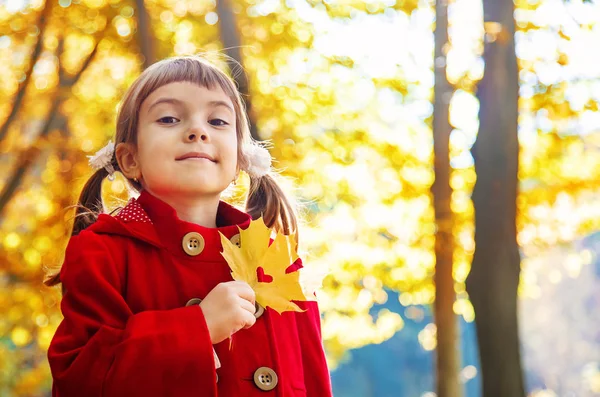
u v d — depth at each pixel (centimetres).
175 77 235
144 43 1059
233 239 235
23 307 1107
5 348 1272
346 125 1155
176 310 212
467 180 1175
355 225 1218
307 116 1145
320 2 1099
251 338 230
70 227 281
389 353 4306
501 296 921
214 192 235
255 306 233
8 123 1141
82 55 1192
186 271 228
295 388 234
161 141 229
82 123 1172
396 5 1109
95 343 207
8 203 1147
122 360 202
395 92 1148
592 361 4384
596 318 4397
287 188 294
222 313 211
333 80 1142
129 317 215
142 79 238
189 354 204
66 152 1116
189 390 204
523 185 1224
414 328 4191
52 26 1140
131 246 227
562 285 4372
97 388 203
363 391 4309
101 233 228
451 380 1098
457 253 1174
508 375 909
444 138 1094
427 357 4275
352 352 4328
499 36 948
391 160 1170
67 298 221
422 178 1192
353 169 1182
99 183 267
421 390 4288
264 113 1086
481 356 925
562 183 1198
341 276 1226
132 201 239
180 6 1123
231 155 235
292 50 1115
